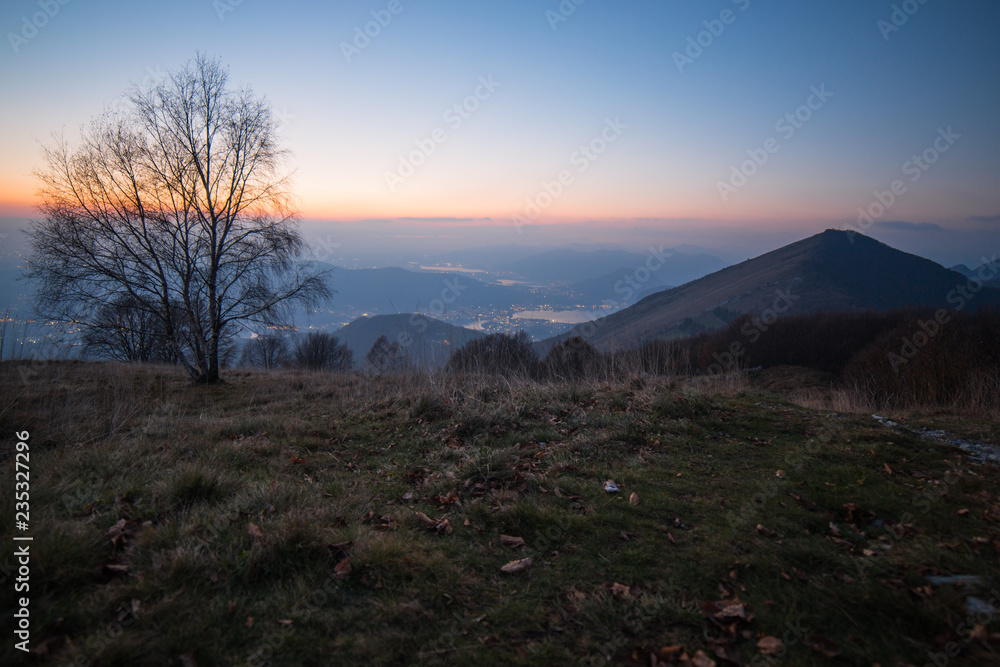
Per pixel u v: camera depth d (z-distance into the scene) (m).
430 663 2.21
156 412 7.79
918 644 2.32
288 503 3.77
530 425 6.46
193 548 2.96
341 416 7.66
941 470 4.71
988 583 2.71
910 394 11.41
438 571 2.93
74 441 5.80
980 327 16.27
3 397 6.41
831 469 4.67
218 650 2.21
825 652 2.27
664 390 7.59
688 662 2.21
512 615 2.57
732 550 3.22
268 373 18.95
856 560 3.04
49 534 2.92
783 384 26.84
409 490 4.41
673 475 4.63
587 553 3.21
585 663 2.22
